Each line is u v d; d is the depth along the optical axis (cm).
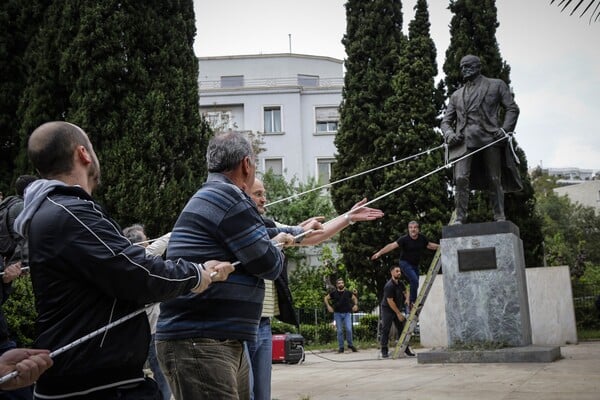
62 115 1380
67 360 238
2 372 217
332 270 2692
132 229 628
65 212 242
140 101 1327
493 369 812
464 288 956
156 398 257
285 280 485
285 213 3145
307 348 1830
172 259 306
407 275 1273
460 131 1009
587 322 1853
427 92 2011
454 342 953
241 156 332
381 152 2005
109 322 246
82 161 270
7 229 600
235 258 304
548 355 866
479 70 1026
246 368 329
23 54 1445
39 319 247
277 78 4347
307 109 3809
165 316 304
